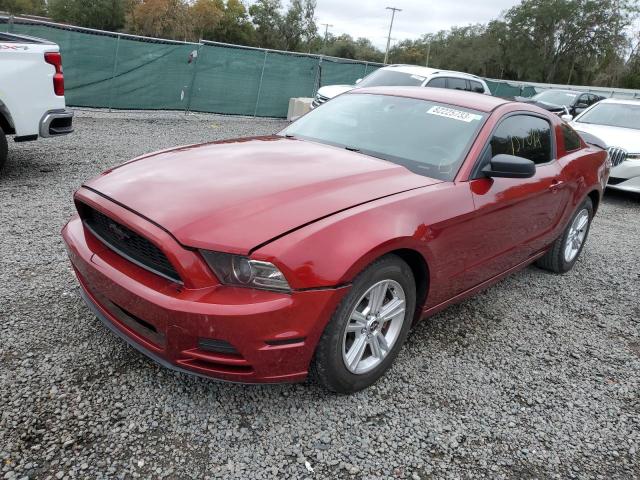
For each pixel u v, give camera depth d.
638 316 4.36
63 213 5.11
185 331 2.27
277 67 15.07
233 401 2.67
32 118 5.96
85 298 2.86
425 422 2.70
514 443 2.64
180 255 2.28
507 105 3.88
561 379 3.27
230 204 2.49
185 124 12.05
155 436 2.39
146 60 12.67
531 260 4.42
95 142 8.72
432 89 4.16
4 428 2.32
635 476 2.52
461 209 3.07
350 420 2.64
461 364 3.28
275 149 3.40
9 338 2.96
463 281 3.37
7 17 10.57
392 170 3.14
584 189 4.72
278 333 2.30
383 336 2.86
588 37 63.69
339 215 2.52
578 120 10.24
